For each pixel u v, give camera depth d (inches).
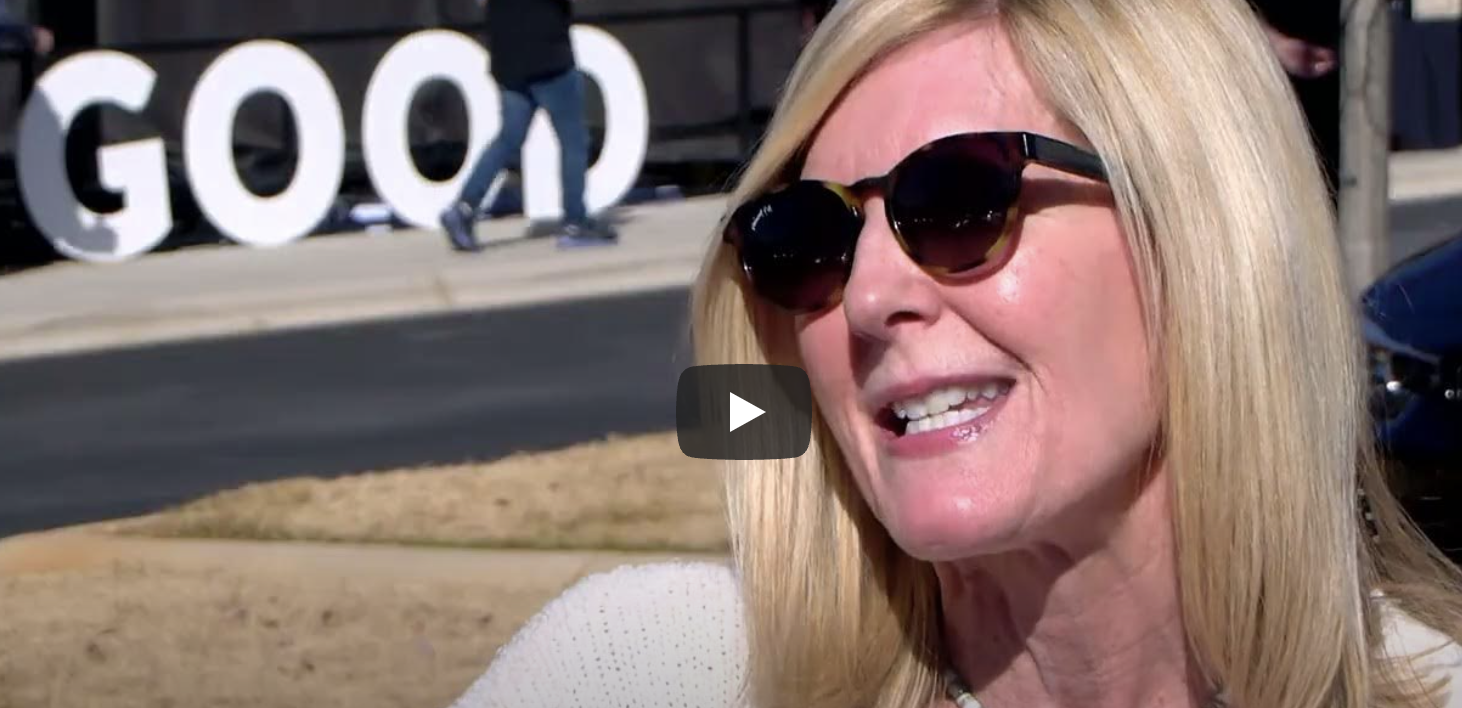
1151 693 69.6
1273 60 64.6
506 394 240.4
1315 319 63.7
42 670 168.7
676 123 296.7
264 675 165.3
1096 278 62.8
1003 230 61.4
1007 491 63.3
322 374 240.7
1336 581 64.4
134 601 186.7
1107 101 62.0
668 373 243.6
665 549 193.8
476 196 271.0
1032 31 63.6
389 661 168.7
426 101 280.1
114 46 260.1
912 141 64.5
